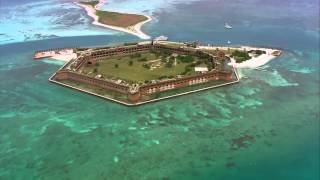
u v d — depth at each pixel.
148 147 195.25
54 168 182.00
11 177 176.62
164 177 172.75
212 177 171.62
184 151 191.12
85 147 197.00
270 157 184.38
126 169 179.25
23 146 199.62
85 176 175.50
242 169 176.25
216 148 192.88
